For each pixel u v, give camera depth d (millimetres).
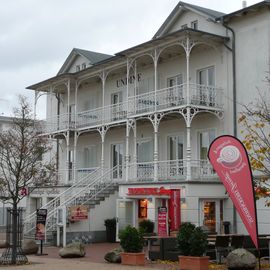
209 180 24312
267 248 18625
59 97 38469
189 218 23453
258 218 23156
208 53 26797
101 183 29188
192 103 24984
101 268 16234
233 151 15109
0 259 18516
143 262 17188
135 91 29031
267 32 24000
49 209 29062
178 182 24062
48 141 29875
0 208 41719
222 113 25734
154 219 24672
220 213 24672
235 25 25531
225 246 17359
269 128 23062
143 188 25438
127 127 28391
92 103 35344
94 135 34906
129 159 29688
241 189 14898
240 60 25094
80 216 26094
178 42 25578
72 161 36562
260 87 24047
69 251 19922
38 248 22734
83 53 35969
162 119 28203
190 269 15281
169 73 29031
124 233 17453
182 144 27906
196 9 27516
